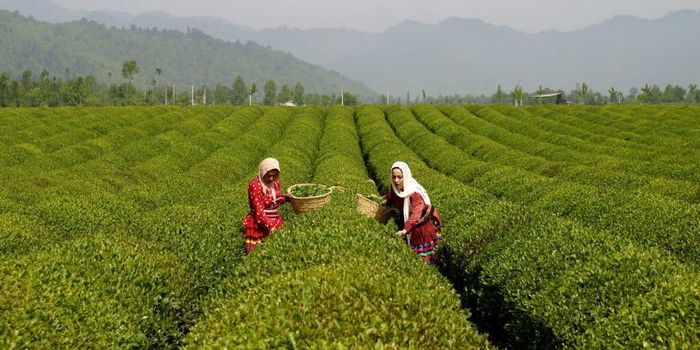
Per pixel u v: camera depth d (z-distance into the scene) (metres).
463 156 31.77
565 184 17.84
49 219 13.33
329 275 6.62
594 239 9.60
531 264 9.45
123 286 7.76
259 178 9.91
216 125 49.69
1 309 6.25
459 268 11.84
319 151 39.22
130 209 15.38
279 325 5.29
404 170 9.58
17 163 32.19
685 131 43.25
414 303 5.94
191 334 5.88
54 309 6.61
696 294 6.89
